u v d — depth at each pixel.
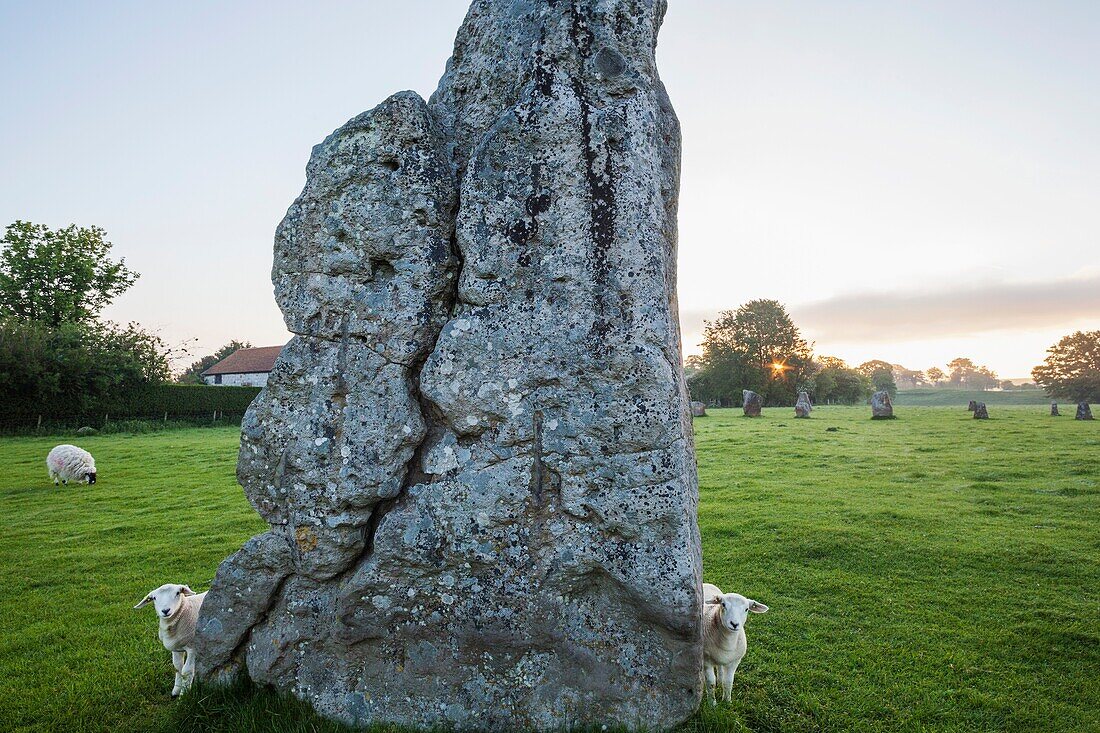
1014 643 6.78
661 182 5.18
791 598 8.29
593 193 4.79
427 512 4.88
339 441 4.98
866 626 7.33
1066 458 17.78
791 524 11.59
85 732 5.08
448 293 5.17
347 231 5.12
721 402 74.69
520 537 4.76
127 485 18.12
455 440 4.95
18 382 36.56
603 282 4.74
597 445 4.67
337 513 4.95
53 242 48.19
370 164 5.11
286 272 5.23
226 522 13.16
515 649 4.76
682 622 4.50
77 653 6.76
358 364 5.04
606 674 4.68
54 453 18.38
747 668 6.33
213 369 76.69
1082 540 10.29
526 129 4.86
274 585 5.13
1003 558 9.46
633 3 4.99
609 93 4.90
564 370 4.73
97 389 39.47
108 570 10.11
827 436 25.89
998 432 25.83
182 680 5.60
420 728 4.69
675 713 4.63
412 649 4.87
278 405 5.12
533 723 4.65
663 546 4.56
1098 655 6.42
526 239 4.85
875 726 5.25
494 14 5.48
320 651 5.04
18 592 9.16
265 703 4.95
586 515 4.71
